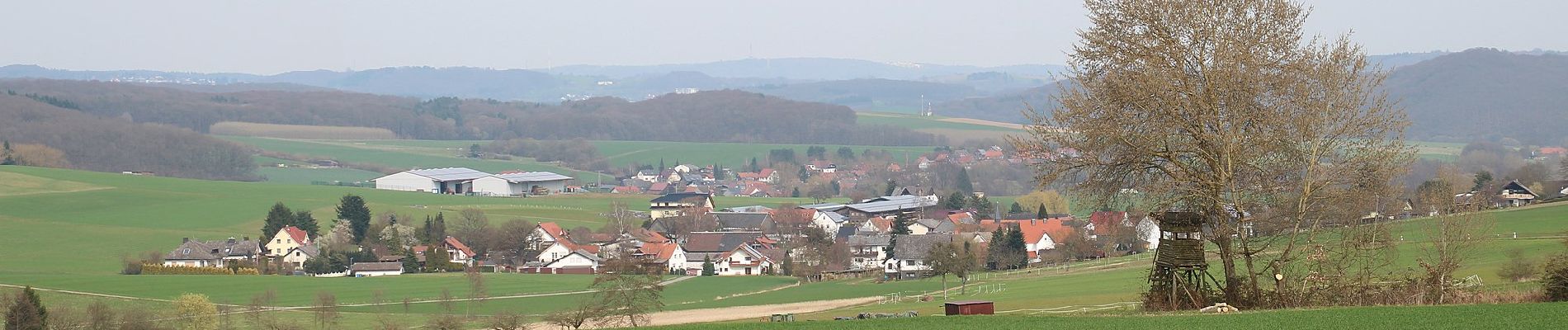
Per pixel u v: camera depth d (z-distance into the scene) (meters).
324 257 169.50
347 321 104.94
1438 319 45.69
